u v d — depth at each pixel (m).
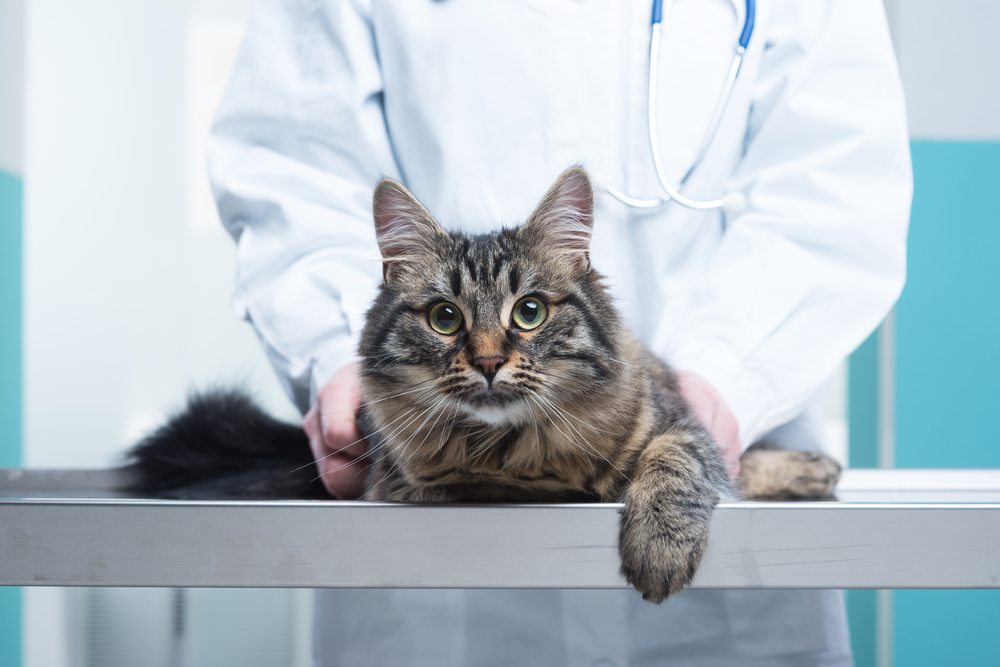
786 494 0.89
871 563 0.66
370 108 0.99
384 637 0.97
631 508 0.69
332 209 0.95
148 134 1.92
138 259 1.93
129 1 1.90
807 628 0.96
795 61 0.97
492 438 0.74
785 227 0.92
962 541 0.65
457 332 0.74
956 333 1.53
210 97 1.93
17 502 0.65
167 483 0.90
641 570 0.67
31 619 1.64
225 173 0.99
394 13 0.97
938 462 1.54
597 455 0.74
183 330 1.94
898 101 0.95
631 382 0.77
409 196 0.76
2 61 1.53
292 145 0.99
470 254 0.75
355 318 0.88
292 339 0.90
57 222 1.89
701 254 0.97
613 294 0.90
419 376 0.74
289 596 1.78
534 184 0.95
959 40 1.49
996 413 1.52
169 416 1.01
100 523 0.65
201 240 1.94
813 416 0.98
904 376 1.53
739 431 0.86
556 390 0.74
